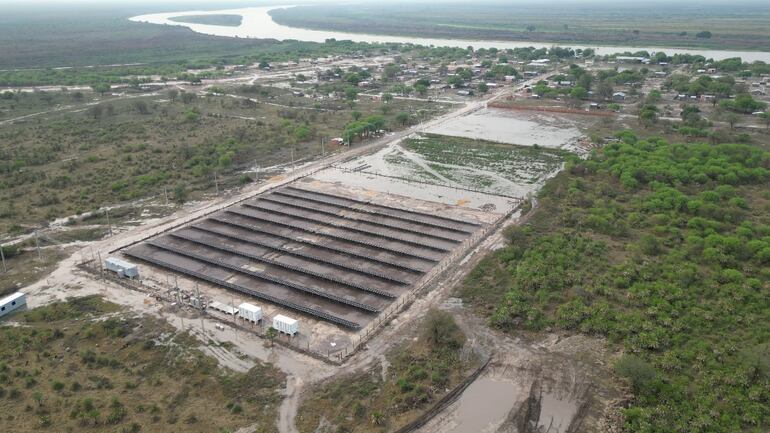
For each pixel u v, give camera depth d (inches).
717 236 4266.7
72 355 3211.1
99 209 5447.8
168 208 5477.4
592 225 4746.6
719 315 3393.2
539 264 4037.9
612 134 7687.0
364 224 4990.2
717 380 2834.6
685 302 3511.3
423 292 3860.7
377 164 6786.4
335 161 6909.5
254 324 3511.3
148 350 3248.0
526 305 3582.7
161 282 4055.1
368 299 3794.3
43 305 3752.5
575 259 4153.5
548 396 2817.4
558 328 3368.6
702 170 5738.2
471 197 5649.6
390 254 4431.6
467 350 3189.0
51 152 7190.0
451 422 2657.5
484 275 4057.6
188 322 3531.0
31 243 4694.9
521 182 6077.8
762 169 5743.1
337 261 4306.1
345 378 2987.2
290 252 4446.4
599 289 3713.1
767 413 2620.6
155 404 2805.1
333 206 5418.3
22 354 3218.5
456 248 4500.5
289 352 3230.8
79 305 3745.1
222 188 5999.0
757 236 4402.1
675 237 4456.2
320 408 2768.2
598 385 2871.6
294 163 6845.5
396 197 5654.5
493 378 2965.1
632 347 3115.2
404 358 3132.4
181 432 2608.3
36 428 2635.3
